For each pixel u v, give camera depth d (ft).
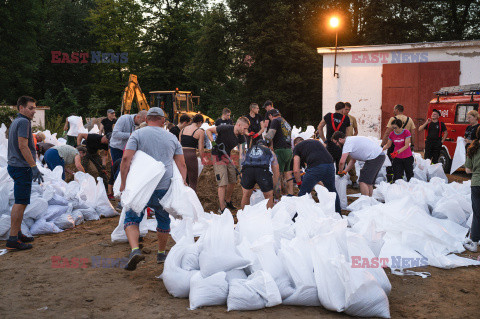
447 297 13.62
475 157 18.52
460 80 61.72
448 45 61.46
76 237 20.08
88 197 23.94
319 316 11.91
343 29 107.86
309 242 12.92
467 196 22.84
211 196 28.09
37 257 17.04
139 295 13.23
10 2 107.14
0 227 19.29
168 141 15.57
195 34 133.28
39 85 153.89
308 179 20.12
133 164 14.83
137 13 132.77
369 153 24.07
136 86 60.03
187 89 143.54
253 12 106.93
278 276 12.86
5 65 113.19
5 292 13.33
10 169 17.90
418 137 64.08
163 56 140.26
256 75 111.45
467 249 18.65
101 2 127.95
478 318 12.08
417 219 17.81
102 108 129.70
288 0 107.45
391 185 24.27
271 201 21.83
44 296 13.06
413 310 12.62
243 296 12.14
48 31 152.15
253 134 33.47
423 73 63.36
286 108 109.09
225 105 125.18
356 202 23.30
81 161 29.84
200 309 12.16
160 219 15.97
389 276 15.47
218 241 13.12
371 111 66.49
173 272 13.20
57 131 73.41
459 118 39.37
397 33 105.81
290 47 102.83
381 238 14.21
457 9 114.11
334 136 24.39
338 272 12.15
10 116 68.54
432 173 33.19
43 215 20.99
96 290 13.61
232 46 110.22
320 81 105.09
